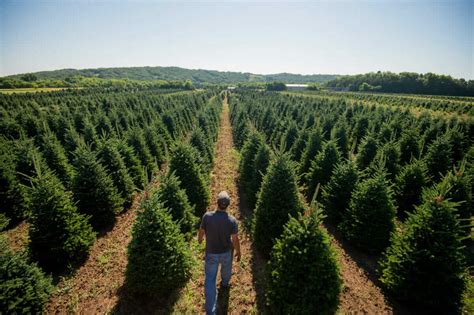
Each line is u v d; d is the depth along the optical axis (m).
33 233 6.16
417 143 13.71
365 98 69.19
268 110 28.62
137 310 5.48
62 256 6.37
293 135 17.70
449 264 5.10
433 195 5.62
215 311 5.34
